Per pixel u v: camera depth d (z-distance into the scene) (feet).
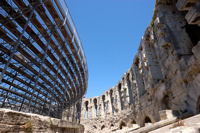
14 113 20.30
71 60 67.00
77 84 87.10
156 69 57.36
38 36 48.52
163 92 43.75
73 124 46.65
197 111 28.40
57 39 54.19
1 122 18.06
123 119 98.73
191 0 18.34
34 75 60.85
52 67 63.62
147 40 65.82
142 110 66.39
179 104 35.42
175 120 25.12
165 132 15.65
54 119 31.76
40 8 42.73
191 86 31.45
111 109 132.77
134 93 82.84
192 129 11.71
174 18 44.86
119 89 127.95
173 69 38.86
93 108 157.69
